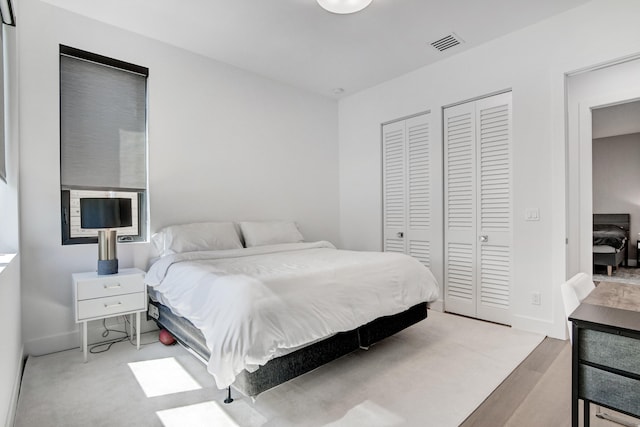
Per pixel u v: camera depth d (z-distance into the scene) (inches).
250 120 143.3
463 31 112.0
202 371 84.4
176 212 122.1
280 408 67.7
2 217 84.1
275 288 69.3
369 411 66.4
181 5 97.6
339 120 178.5
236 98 138.9
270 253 117.6
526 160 110.7
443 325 117.0
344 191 175.9
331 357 77.3
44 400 70.8
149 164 116.6
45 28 96.7
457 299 131.1
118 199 95.0
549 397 71.1
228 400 69.9
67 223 102.8
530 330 109.5
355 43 119.3
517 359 89.3
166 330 100.7
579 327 42.5
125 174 113.3
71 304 99.7
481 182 123.6
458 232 130.6
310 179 165.9
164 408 68.0
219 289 70.1
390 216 156.1
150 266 113.0
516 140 112.9
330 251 123.4
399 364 86.9
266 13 101.0
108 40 107.7
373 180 161.9
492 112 120.6
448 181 133.5
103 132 109.1
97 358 92.1
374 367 85.3
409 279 97.7
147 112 117.0
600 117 192.2
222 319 63.9
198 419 64.2
